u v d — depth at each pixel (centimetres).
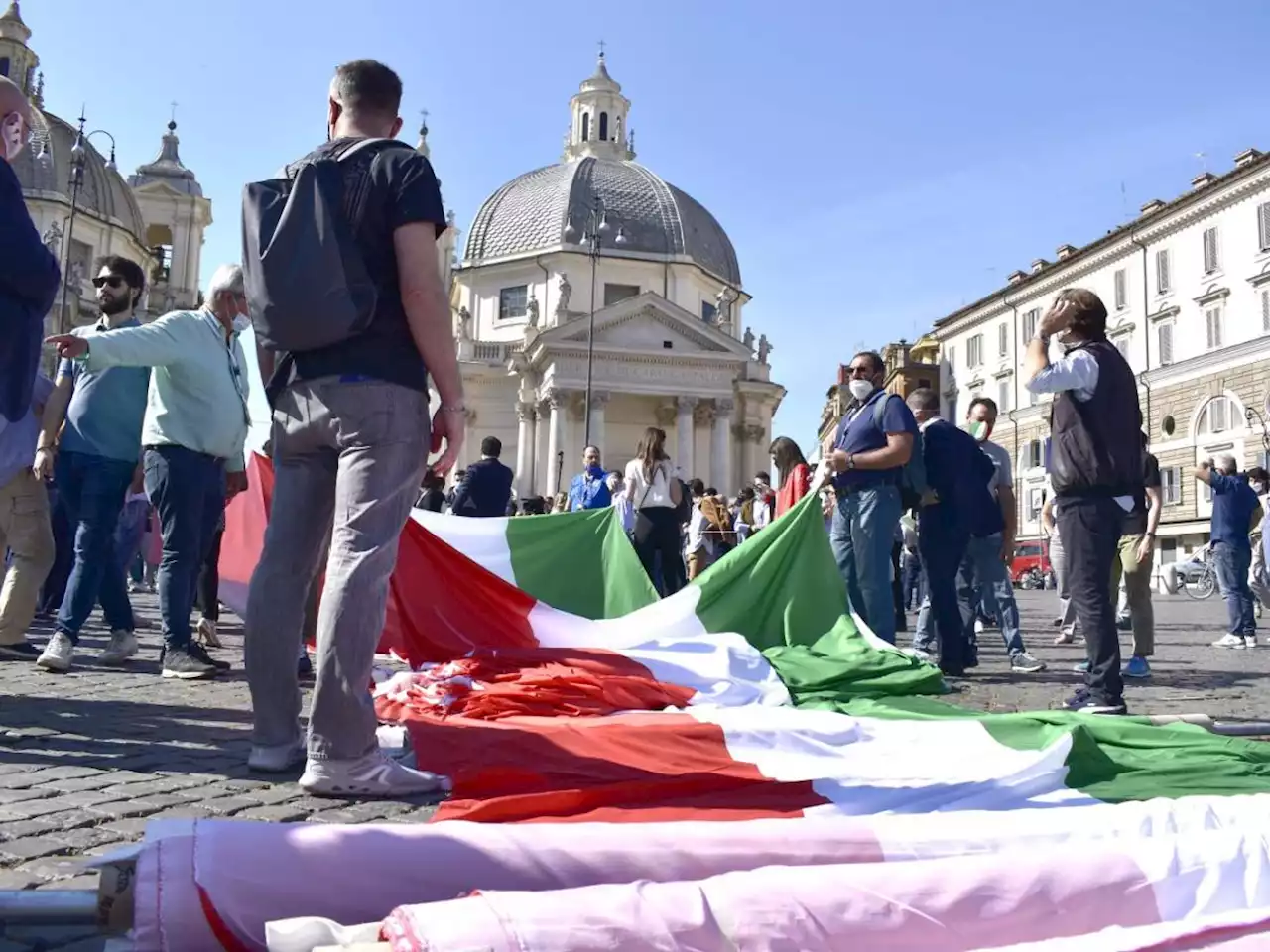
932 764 351
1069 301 557
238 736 437
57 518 970
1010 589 820
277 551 371
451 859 204
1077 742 340
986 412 879
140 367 638
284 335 337
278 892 194
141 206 5759
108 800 323
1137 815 254
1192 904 207
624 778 333
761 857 218
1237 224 4438
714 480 4806
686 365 4762
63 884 246
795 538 683
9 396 313
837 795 316
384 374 343
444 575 636
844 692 556
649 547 1151
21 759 382
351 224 343
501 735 373
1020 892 198
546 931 168
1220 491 1127
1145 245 4925
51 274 317
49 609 1009
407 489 348
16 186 314
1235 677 768
